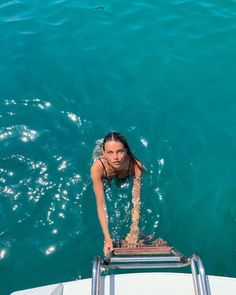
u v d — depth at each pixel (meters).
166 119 5.72
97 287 2.61
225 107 5.87
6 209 4.62
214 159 5.20
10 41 7.18
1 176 4.95
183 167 5.12
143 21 7.60
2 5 8.12
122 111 5.86
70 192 4.80
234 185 4.90
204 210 4.64
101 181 4.54
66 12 7.89
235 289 3.03
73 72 6.54
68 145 5.37
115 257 2.87
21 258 4.20
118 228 4.43
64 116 5.79
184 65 6.60
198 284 2.69
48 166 5.08
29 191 4.80
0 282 4.00
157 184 4.90
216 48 6.90
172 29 7.37
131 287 3.01
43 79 6.39
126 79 6.39
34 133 5.52
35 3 8.20
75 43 7.14
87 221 4.52
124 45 7.07
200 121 5.68
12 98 6.04
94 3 8.16
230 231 4.45
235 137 5.46
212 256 4.22
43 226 4.48
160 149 5.33
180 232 4.44
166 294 2.97
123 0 8.23
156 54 6.84
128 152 4.48
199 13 7.74
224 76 6.37
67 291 3.04
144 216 4.56
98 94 6.14
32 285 3.98
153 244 4.09
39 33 7.37
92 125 5.66
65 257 4.21
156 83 6.29
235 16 7.61
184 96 6.06
